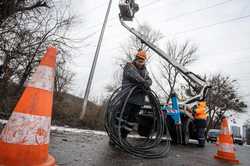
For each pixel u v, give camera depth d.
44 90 1.73
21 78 7.12
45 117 1.69
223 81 29.59
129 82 3.92
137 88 3.92
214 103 28.67
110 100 3.76
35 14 7.35
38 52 7.37
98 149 3.18
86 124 8.55
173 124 5.57
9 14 6.17
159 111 4.08
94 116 9.48
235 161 3.89
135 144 3.98
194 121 6.10
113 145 3.72
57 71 9.55
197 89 6.74
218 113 31.02
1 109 6.27
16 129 1.57
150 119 5.89
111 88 25.50
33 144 1.59
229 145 4.02
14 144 1.54
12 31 6.46
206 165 3.12
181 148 4.91
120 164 2.44
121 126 3.75
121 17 7.20
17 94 7.16
